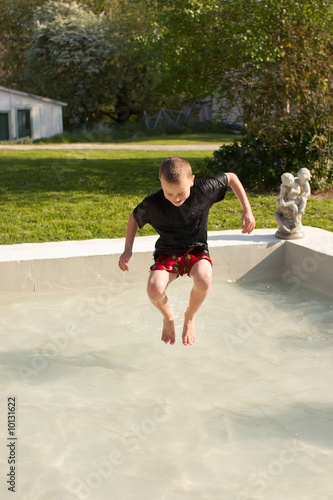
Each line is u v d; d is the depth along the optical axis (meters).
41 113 28.52
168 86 13.73
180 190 3.42
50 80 31.67
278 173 11.04
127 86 32.84
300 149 11.07
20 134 27.91
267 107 11.73
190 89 13.46
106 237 7.55
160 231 3.90
